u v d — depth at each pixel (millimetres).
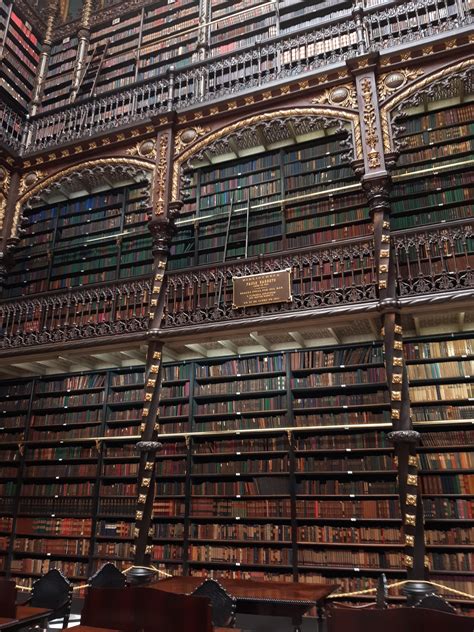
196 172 9695
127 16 13289
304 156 9023
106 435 8445
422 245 7078
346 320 6586
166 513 7430
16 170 9977
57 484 8445
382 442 6773
